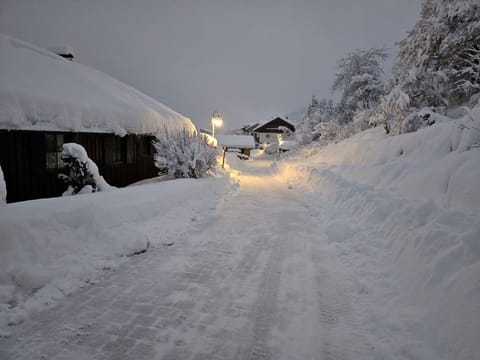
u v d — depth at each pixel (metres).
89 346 2.22
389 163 7.37
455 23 9.88
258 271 3.62
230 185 11.25
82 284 3.19
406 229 3.71
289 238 4.95
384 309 2.71
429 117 9.18
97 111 7.23
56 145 6.88
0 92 5.27
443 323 2.25
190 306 2.81
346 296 3.04
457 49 10.03
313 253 4.26
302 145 29.50
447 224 3.27
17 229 3.23
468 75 10.02
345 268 3.73
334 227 4.98
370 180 7.51
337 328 2.50
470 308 2.13
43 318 2.56
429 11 10.73
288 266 3.79
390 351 2.18
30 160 6.21
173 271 3.59
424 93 10.42
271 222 6.00
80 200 4.85
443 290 2.48
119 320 2.56
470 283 2.29
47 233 3.52
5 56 7.28
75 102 6.71
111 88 9.94
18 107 5.48
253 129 59.78
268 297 3.00
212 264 3.82
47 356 2.10
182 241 4.72
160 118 10.34
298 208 7.46
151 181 9.89
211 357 2.14
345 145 15.48
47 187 6.61
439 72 9.93
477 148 4.82
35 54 8.56
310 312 2.73
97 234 4.04
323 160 15.98
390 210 4.64
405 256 3.32
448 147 6.06
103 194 5.57
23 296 2.80
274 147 47.31
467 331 2.02
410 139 7.73
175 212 6.14
